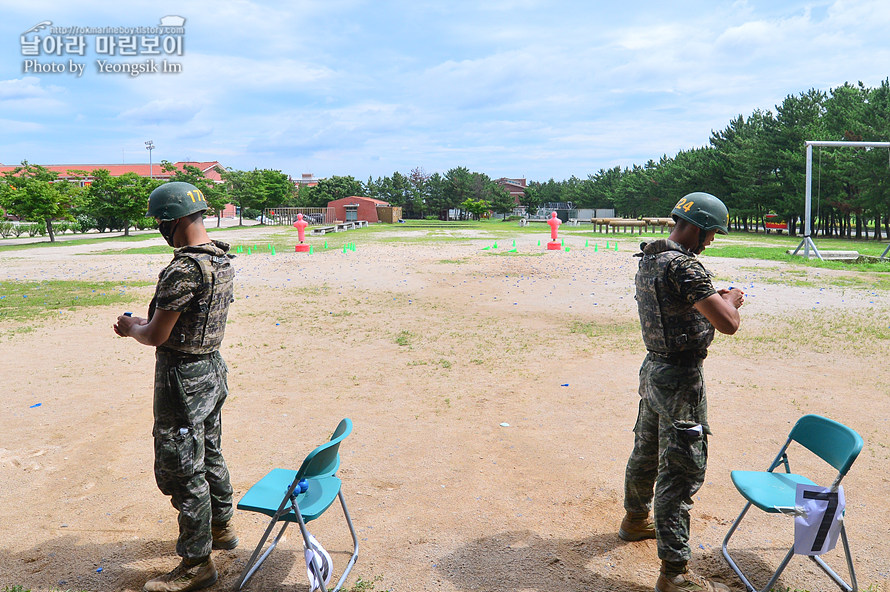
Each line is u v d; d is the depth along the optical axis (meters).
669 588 3.04
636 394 6.69
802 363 7.93
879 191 36.62
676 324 3.09
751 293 13.97
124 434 5.54
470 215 97.75
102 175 41.38
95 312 12.12
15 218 55.31
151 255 25.78
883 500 4.15
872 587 3.14
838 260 22.27
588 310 12.26
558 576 3.29
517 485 4.47
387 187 99.19
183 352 3.12
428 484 4.49
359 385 7.13
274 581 3.25
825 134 41.19
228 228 54.72
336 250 26.94
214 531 3.58
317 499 3.18
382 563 3.42
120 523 3.91
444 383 7.20
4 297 13.97
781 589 3.15
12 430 5.62
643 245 3.29
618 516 3.99
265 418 5.98
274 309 12.51
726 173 52.16
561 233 44.38
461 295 14.34
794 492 3.20
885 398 6.43
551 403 6.41
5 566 3.39
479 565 3.40
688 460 3.04
